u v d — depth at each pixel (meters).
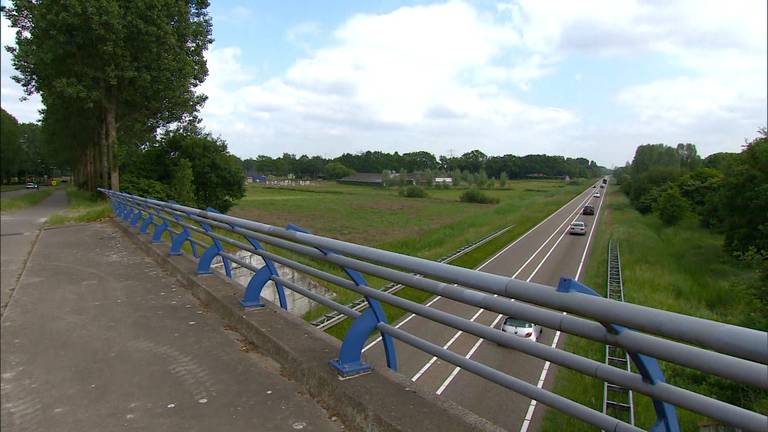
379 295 3.16
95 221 18.02
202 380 3.74
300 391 3.47
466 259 32.44
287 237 3.97
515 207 78.38
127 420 3.19
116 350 4.48
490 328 2.42
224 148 40.06
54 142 58.47
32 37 28.00
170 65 29.08
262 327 4.41
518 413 10.60
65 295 6.61
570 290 1.98
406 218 58.81
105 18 25.38
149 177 36.28
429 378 12.28
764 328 17.44
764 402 9.60
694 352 1.55
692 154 105.12
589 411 2.06
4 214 23.64
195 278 6.52
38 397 3.59
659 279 25.20
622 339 1.78
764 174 27.77
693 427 7.43
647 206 64.94
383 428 2.70
